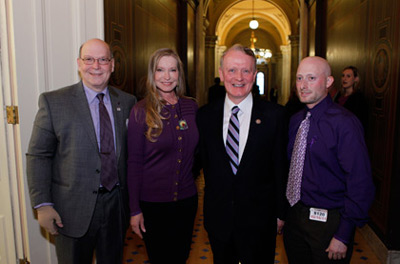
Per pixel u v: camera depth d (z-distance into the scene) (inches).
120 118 78.2
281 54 836.6
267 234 73.4
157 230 78.3
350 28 180.1
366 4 152.6
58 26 91.0
